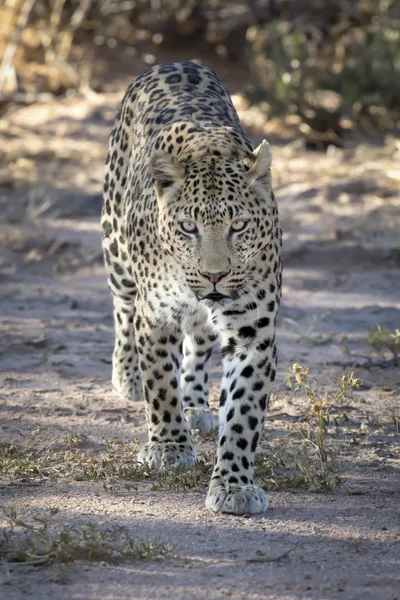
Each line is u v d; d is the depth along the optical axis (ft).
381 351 50.47
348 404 42.50
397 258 67.41
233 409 32.40
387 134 99.19
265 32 110.42
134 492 32.76
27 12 106.73
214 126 35.50
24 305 57.77
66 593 25.12
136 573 26.32
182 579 25.98
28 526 28.43
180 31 115.44
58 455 36.32
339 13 111.34
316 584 25.73
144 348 35.17
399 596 25.11
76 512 30.73
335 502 32.09
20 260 66.95
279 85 96.58
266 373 32.55
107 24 115.65
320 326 54.24
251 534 29.17
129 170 39.96
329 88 98.37
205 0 114.21
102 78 109.60
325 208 79.36
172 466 33.99
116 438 38.60
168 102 38.93
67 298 59.26
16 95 103.96
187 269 32.12
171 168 32.14
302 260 67.36
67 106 103.35
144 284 34.88
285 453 35.68
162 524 29.89
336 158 92.02
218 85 40.93
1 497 32.01
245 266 31.89
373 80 97.91
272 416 41.11
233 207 31.40
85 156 92.79
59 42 111.75
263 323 32.55
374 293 60.90
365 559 27.40
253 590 25.36
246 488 31.37
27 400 43.06
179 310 34.45
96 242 71.31
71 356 49.42
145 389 35.58
